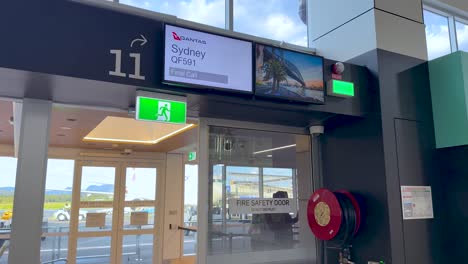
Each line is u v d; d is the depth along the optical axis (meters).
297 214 3.63
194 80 2.60
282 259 3.47
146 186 7.64
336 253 3.50
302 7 4.36
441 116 3.51
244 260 3.31
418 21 3.78
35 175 2.49
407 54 3.59
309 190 3.72
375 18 3.49
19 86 2.39
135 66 2.46
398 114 3.36
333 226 3.20
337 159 3.60
